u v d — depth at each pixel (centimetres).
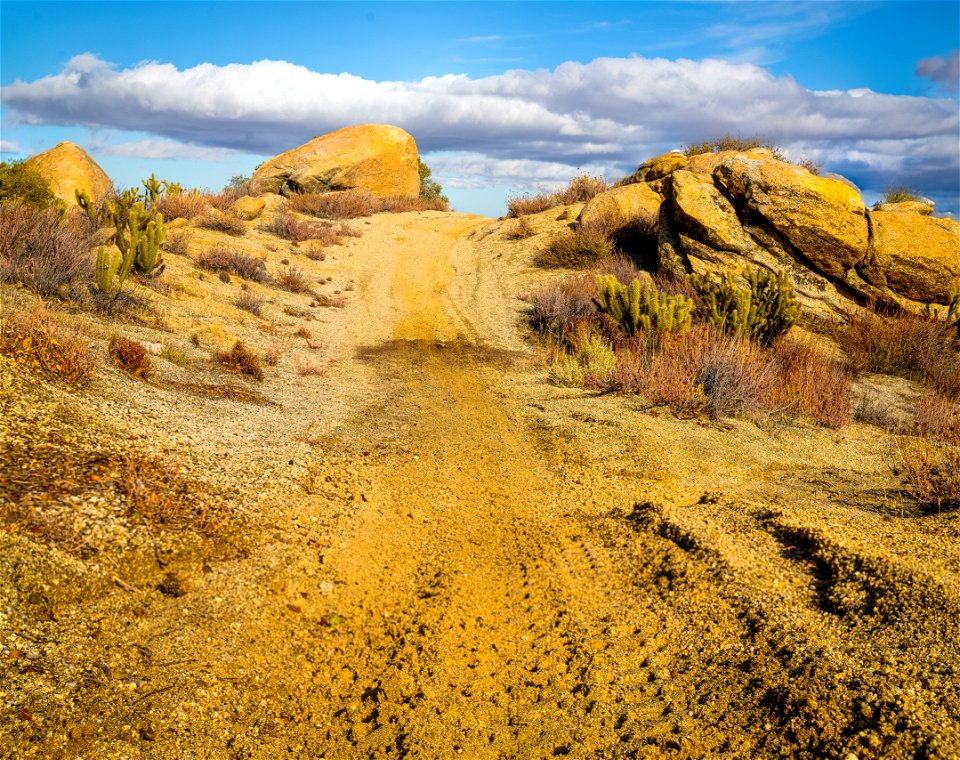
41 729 266
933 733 268
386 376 1202
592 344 1245
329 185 3356
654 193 2158
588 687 338
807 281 1550
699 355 1037
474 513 618
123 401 643
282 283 1750
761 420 938
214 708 314
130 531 425
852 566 435
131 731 283
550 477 721
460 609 429
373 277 2050
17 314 689
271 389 966
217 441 645
